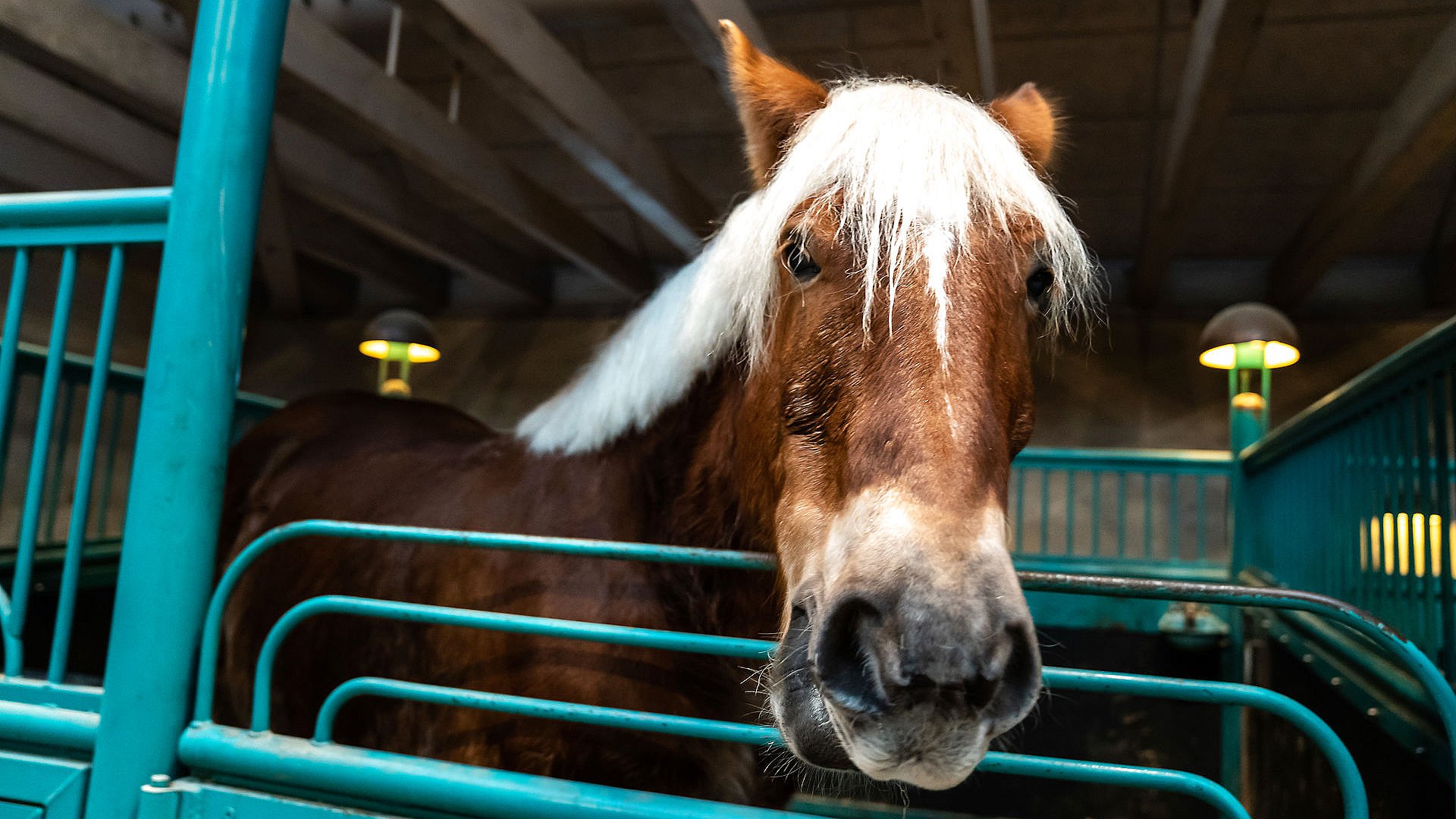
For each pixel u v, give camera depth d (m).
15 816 1.02
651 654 1.11
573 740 1.09
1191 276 7.35
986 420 0.76
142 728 0.98
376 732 1.32
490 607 1.19
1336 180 5.41
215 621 0.99
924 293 0.81
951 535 0.67
